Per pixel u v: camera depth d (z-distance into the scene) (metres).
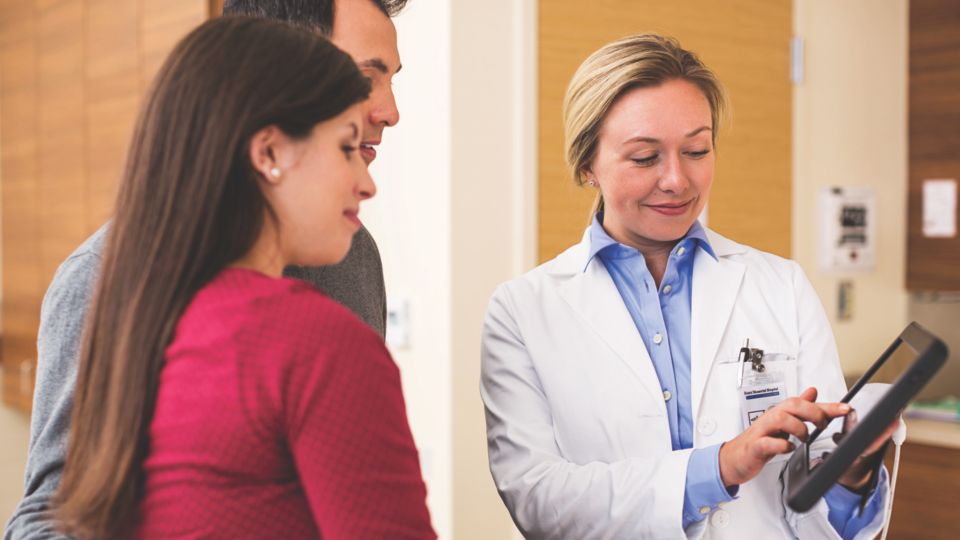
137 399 0.85
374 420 0.84
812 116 3.29
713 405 1.40
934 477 3.10
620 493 1.28
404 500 0.85
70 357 1.02
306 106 0.88
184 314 0.86
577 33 2.67
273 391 0.82
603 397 1.40
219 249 0.87
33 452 1.01
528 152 2.59
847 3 3.38
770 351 1.43
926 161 3.54
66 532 0.86
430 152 2.53
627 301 1.47
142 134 0.88
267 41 0.89
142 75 2.79
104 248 0.91
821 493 0.89
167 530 0.84
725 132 1.65
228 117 0.86
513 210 2.58
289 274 1.28
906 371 0.87
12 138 3.60
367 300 1.41
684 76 1.37
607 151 1.40
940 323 3.70
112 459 0.84
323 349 0.83
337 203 0.91
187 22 2.56
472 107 2.50
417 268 2.59
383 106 1.24
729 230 3.06
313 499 0.83
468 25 2.48
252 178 0.88
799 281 1.51
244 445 0.83
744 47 3.08
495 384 1.46
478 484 2.54
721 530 1.34
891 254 3.58
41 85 3.39
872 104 3.48
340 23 1.19
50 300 1.05
